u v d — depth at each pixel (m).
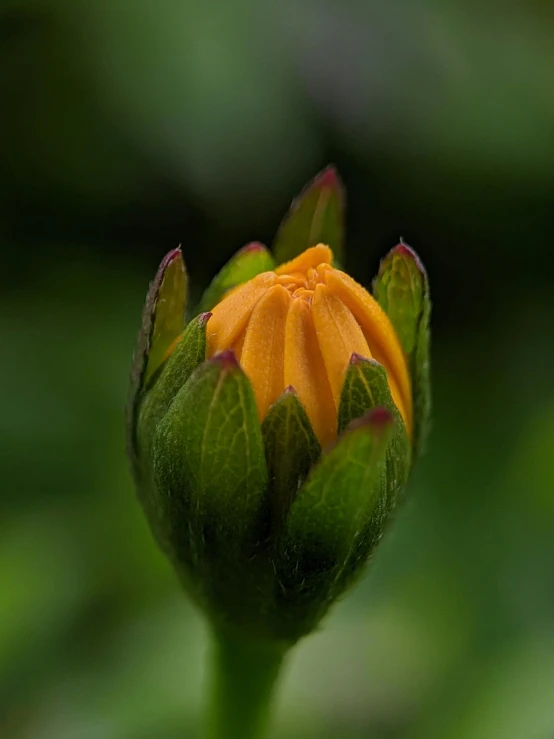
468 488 0.16
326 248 0.11
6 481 0.15
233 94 0.15
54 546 0.14
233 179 0.16
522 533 0.15
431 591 0.15
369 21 0.16
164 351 0.11
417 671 0.14
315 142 0.16
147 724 0.14
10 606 0.14
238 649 0.11
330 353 0.11
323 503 0.11
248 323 0.11
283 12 0.16
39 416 0.16
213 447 0.11
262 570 0.11
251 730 0.12
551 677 0.14
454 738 0.14
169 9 0.16
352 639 0.14
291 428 0.11
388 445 0.11
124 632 0.14
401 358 0.11
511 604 0.15
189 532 0.11
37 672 0.14
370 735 0.14
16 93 0.16
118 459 0.16
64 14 0.16
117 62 0.15
